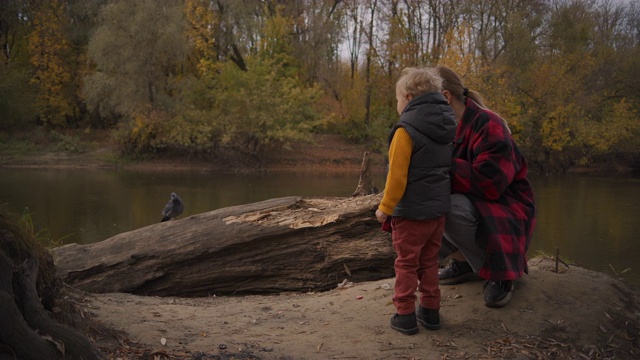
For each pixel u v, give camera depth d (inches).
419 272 159.9
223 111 1296.8
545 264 201.2
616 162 1406.3
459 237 162.1
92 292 260.8
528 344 153.6
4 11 1423.5
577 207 753.0
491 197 161.2
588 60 1423.5
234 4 1334.9
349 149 1396.4
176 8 1230.9
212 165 1264.8
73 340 105.3
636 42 1643.7
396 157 146.6
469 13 1445.6
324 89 1508.4
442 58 1307.8
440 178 150.6
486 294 168.1
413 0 1524.4
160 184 953.5
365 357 143.9
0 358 96.2
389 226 157.9
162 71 1269.7
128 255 264.4
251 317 178.4
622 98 1411.2
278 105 1284.4
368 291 193.9
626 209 737.0
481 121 163.2
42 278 124.0
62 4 1467.8
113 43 1202.6
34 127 1380.4
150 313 174.4
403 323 157.8
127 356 130.4
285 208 274.7
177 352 137.3
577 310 168.9
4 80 1304.1
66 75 1405.0
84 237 521.7
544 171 1325.0
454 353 147.9
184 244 263.4
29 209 676.7
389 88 1456.7
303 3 1515.7
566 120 1310.3
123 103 1215.6
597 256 465.4
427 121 146.6
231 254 263.7
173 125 1240.8
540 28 1483.8
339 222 263.4
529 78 1331.2
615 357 154.4
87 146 1321.4
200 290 265.4
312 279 262.5
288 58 1432.1
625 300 179.3
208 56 1357.0
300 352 145.6
